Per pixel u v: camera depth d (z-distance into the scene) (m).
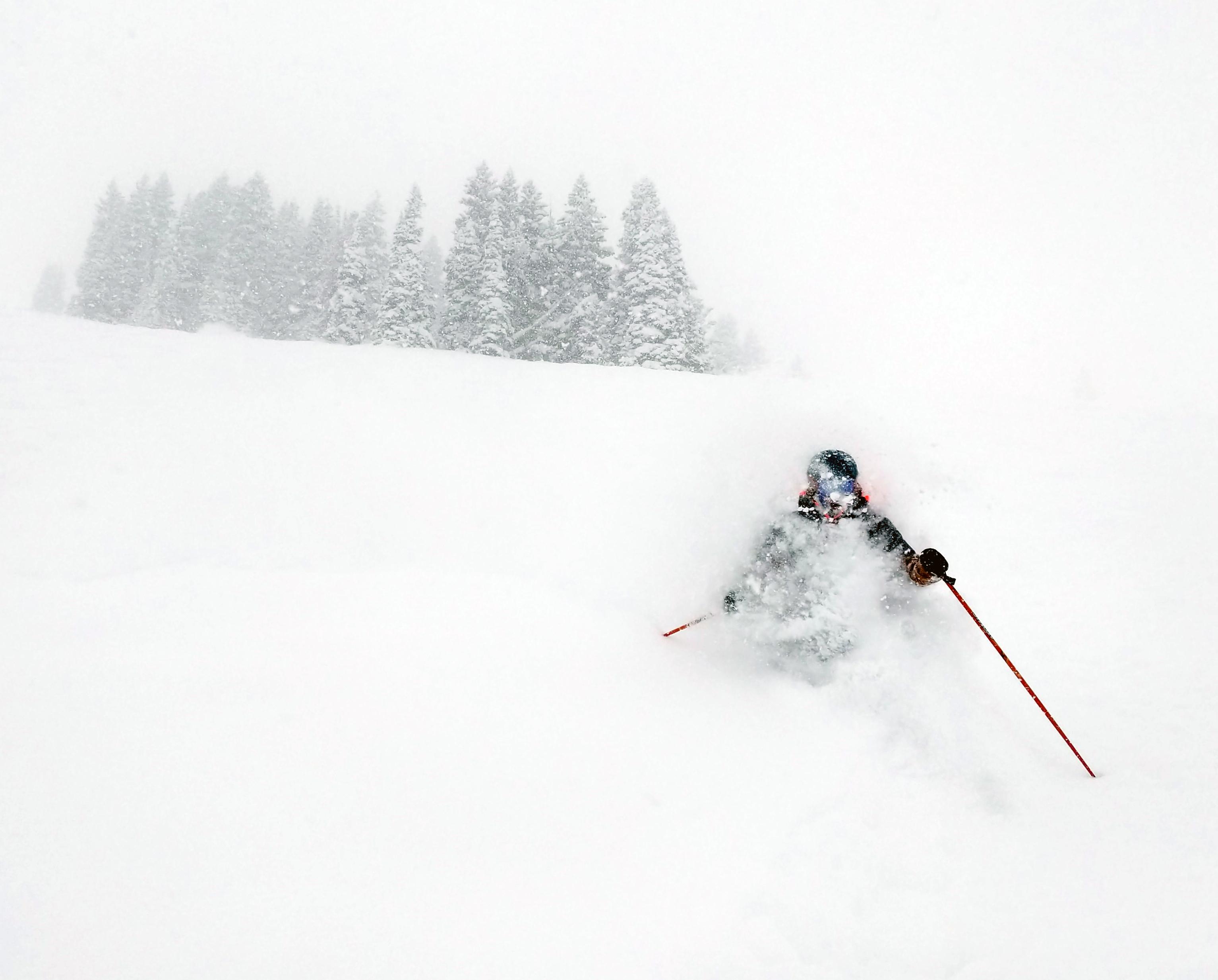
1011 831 2.30
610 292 28.42
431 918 1.76
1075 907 1.93
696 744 2.68
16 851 1.78
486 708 2.76
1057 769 2.72
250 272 39.28
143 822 1.94
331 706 2.64
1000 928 1.88
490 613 3.61
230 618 3.28
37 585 3.42
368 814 2.10
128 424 5.66
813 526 3.33
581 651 3.31
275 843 1.94
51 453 4.94
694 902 1.92
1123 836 2.23
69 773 2.09
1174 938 1.77
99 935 1.59
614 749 2.59
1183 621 4.09
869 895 2.01
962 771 2.61
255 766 2.24
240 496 4.92
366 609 3.53
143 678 2.67
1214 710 3.10
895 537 3.29
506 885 1.90
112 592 3.42
